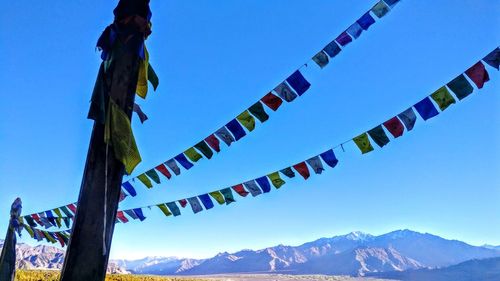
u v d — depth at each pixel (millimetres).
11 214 12438
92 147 4809
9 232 12328
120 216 11398
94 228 4488
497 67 5938
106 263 4500
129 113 5039
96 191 4625
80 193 4680
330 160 7789
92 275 4332
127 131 4906
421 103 6531
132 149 5000
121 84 5035
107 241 4547
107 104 4906
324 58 6785
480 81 6039
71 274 4273
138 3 5406
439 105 6406
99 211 4555
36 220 12477
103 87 4957
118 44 5172
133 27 5305
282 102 7004
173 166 8703
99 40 5184
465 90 6164
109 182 4695
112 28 5195
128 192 10016
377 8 6527
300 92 6855
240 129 7484
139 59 5316
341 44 6742
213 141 7773
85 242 4418
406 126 6824
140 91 5875
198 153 8148
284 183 8461
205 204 9281
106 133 4770
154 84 6184
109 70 5051
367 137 7227
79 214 4535
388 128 6957
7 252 12188
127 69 5125
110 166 4742
